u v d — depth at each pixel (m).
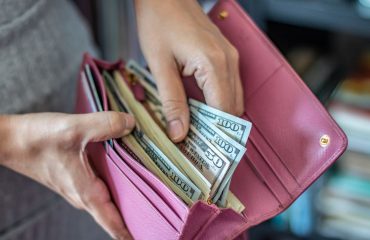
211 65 0.56
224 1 0.64
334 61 1.07
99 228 0.87
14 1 0.63
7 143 0.57
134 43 1.07
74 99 0.75
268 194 0.55
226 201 0.52
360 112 1.01
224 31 0.63
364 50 1.07
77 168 0.57
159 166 0.52
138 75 0.64
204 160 0.53
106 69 0.63
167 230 0.50
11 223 0.68
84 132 0.53
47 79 0.68
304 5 0.91
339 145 0.52
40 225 0.72
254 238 1.12
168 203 0.48
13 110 0.63
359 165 1.03
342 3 0.89
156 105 0.61
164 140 0.53
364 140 1.00
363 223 1.05
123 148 0.53
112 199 0.59
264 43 0.59
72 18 0.77
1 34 0.61
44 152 0.57
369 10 0.87
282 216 1.11
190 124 0.56
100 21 1.07
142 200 0.51
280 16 0.94
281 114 0.56
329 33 1.07
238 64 0.59
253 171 0.56
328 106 1.02
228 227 0.51
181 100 0.57
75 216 0.79
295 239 1.11
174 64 0.60
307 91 0.55
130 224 0.57
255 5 0.95
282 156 0.55
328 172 1.05
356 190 1.04
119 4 1.04
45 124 0.55
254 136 0.57
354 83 1.04
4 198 0.65
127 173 0.52
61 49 0.71
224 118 0.52
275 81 0.57
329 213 1.08
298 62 1.06
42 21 0.67
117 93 0.59
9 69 0.63
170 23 0.60
